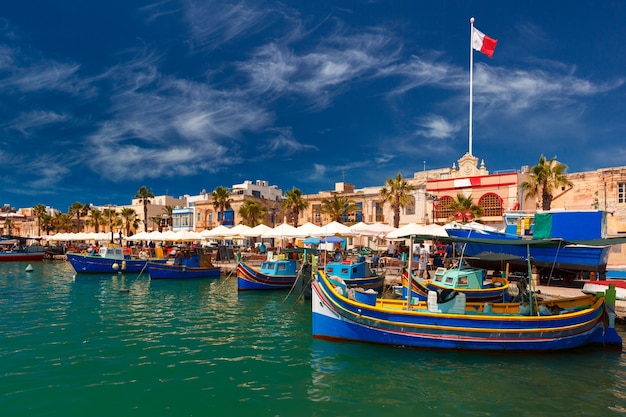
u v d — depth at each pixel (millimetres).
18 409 10070
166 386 11570
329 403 10570
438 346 14492
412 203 51844
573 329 14438
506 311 16062
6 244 70375
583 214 25156
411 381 12031
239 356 14250
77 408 10164
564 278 26047
